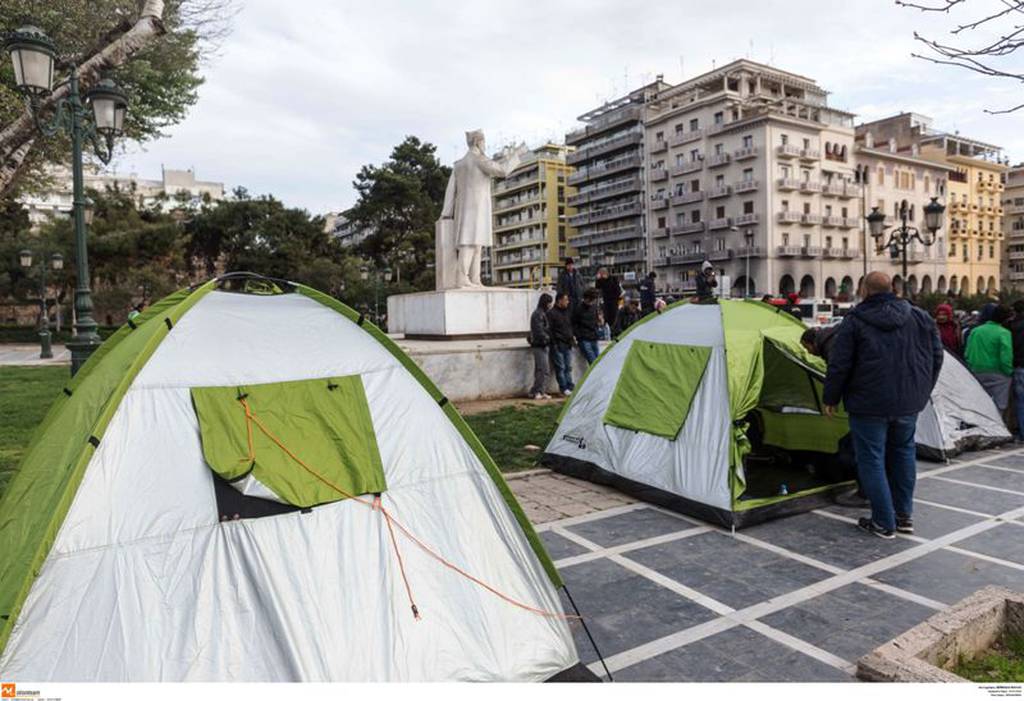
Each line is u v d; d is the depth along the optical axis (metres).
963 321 11.69
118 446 2.67
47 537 2.36
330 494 2.90
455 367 10.70
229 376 3.07
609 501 5.85
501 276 85.50
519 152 13.31
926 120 69.44
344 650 2.55
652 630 3.53
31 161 14.59
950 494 6.02
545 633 3.04
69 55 11.22
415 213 51.84
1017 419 8.19
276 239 47.44
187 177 91.69
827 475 6.14
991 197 72.56
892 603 3.82
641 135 64.56
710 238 56.84
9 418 9.84
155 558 2.50
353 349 3.52
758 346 5.65
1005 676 2.98
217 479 2.75
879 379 4.80
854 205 58.16
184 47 14.70
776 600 3.88
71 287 42.03
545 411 9.79
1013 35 3.06
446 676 2.67
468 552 3.09
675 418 5.67
